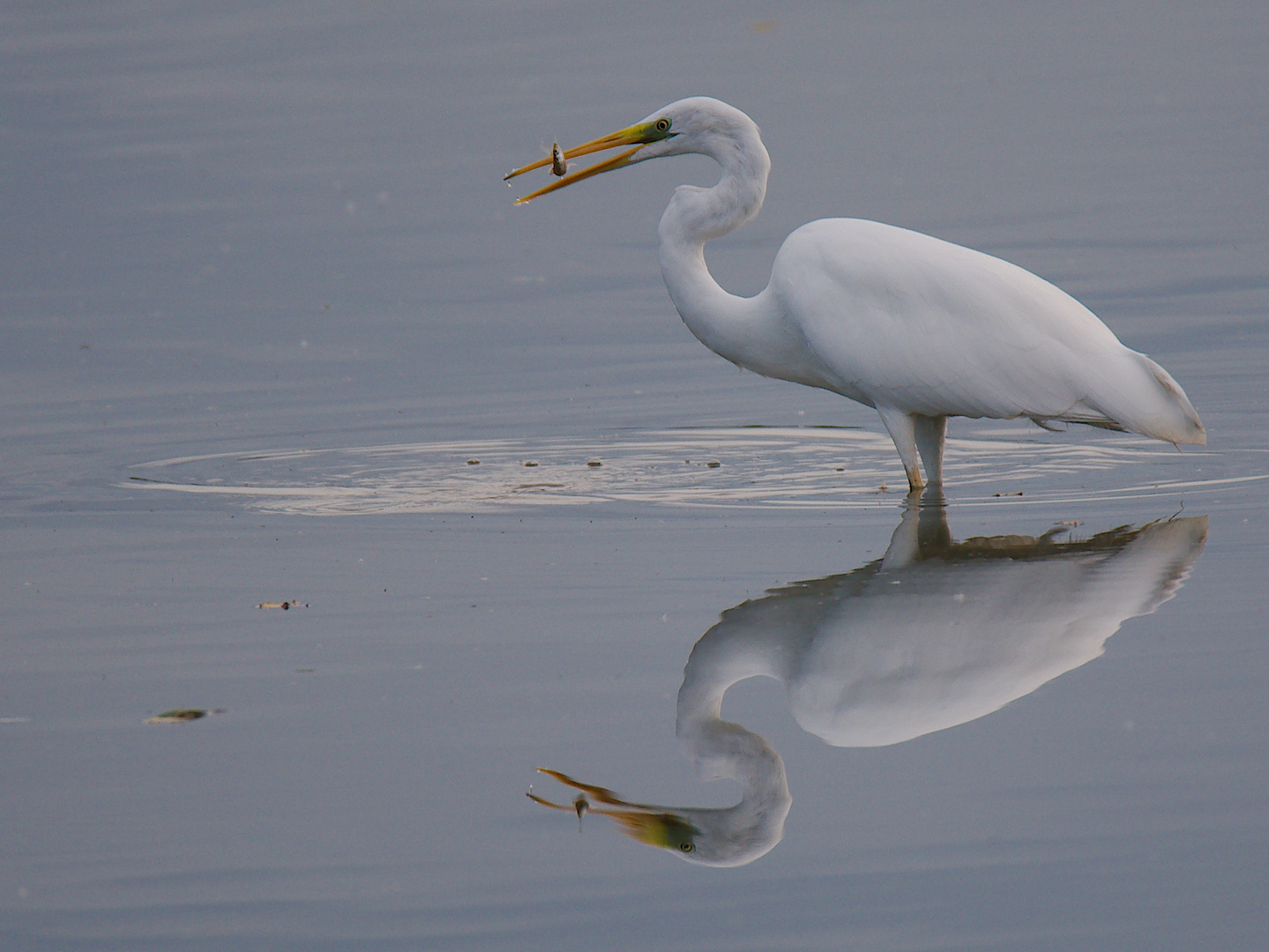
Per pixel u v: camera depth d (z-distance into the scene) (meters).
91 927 6.87
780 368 13.72
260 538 12.23
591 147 14.02
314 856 7.41
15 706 9.08
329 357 18.41
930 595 10.38
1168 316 18.33
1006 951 6.53
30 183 26.89
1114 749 8.17
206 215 24.89
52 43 36.00
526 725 8.68
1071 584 10.49
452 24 36.97
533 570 11.19
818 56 33.34
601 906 6.98
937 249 12.66
